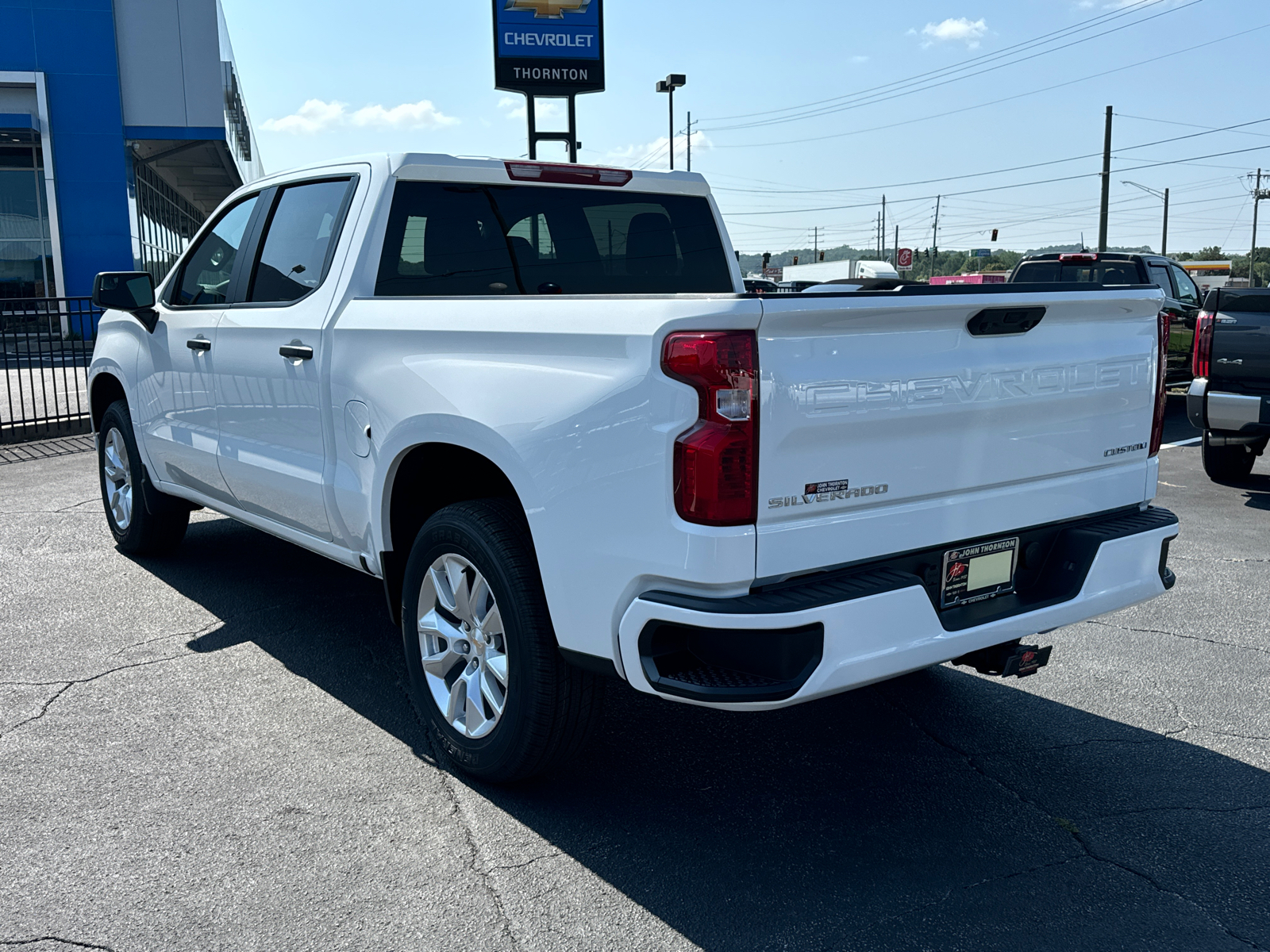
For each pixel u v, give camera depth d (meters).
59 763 3.58
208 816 3.24
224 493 4.93
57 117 25.33
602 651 2.90
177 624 5.03
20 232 25.78
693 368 2.59
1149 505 3.76
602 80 19.64
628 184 4.72
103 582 5.68
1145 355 3.55
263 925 2.70
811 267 55.06
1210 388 8.30
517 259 4.37
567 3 19.34
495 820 3.24
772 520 2.67
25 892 2.83
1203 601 5.60
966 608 3.13
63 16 25.08
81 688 4.23
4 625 4.98
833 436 2.74
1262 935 2.68
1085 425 3.38
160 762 3.60
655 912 2.77
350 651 4.68
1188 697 4.29
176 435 5.21
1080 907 2.80
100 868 2.95
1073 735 3.92
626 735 3.90
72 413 12.98
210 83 25.97
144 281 5.34
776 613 2.59
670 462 2.65
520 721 3.19
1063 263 14.25
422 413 3.39
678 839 3.14
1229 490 8.65
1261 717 4.08
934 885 2.91
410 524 3.81
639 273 4.78
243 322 4.48
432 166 4.10
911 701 4.23
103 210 25.89
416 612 3.62
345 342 3.83
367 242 3.97
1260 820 3.28
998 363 3.07
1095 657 4.75
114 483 6.21
